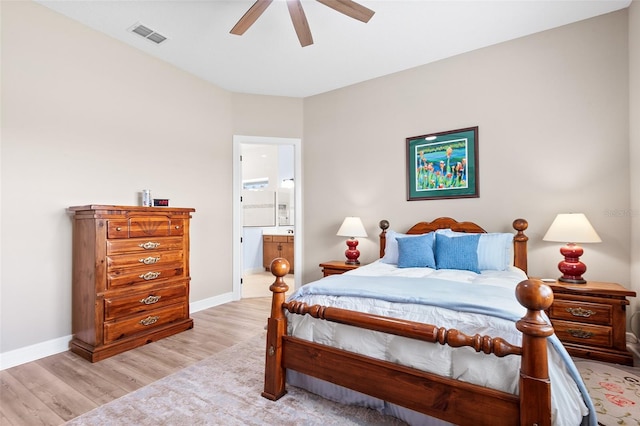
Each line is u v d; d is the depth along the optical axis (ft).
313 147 13.83
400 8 8.13
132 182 10.07
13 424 5.26
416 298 5.09
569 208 8.83
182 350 8.27
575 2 7.98
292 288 16.38
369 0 7.80
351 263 11.63
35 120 7.93
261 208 21.90
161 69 10.92
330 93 13.39
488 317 4.46
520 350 3.87
